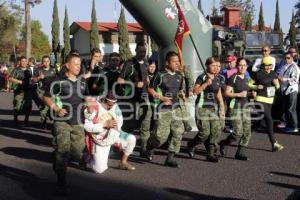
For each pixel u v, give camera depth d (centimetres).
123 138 784
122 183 711
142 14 1095
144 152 878
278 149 959
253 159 886
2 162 847
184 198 639
